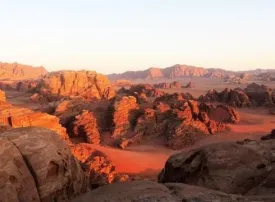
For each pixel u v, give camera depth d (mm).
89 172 39000
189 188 12430
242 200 11539
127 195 11445
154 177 42875
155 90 124500
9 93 125125
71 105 73000
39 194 14852
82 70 111250
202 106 78312
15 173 14125
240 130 69125
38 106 87500
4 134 16109
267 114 89750
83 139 62094
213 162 18469
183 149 58281
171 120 66812
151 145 60844
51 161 15828
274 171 16406
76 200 11758
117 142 60812
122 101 71625
